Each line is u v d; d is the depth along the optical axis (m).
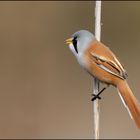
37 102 16.67
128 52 19.53
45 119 16.00
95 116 9.26
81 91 17.19
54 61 18.61
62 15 20.19
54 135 15.62
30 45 19.17
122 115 15.80
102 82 9.30
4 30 19.55
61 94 17.08
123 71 9.02
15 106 16.52
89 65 9.29
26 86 17.44
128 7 20.69
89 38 9.38
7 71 18.11
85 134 15.53
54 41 19.48
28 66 18.33
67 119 16.03
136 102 8.79
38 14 20.08
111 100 16.12
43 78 17.81
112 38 20.22
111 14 20.73
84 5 20.36
